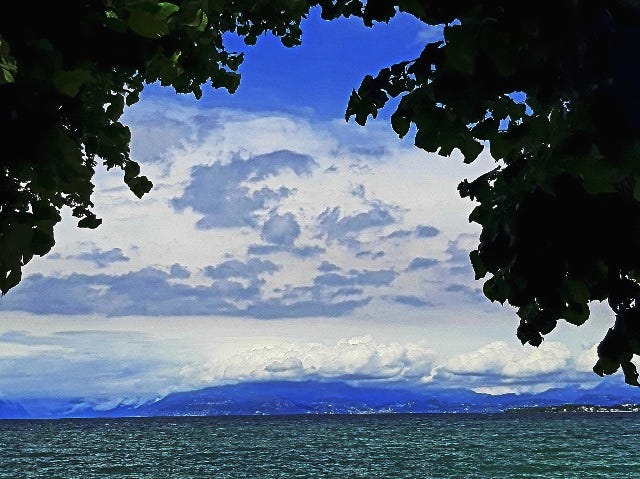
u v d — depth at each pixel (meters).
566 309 2.54
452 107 2.30
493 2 1.95
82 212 2.64
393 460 72.69
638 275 2.46
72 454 88.06
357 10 3.30
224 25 5.05
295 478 56.31
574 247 2.42
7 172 2.19
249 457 80.19
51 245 2.28
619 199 2.31
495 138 2.30
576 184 2.32
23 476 60.06
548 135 2.21
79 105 2.43
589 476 53.91
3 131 2.08
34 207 2.25
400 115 2.46
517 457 73.56
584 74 1.89
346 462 71.19
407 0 2.20
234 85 4.07
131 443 116.19
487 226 2.63
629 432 136.00
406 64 2.46
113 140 2.63
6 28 2.10
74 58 2.26
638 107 1.83
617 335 2.55
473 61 2.03
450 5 2.15
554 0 1.86
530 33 1.89
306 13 5.01
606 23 1.82
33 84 2.08
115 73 2.77
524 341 2.68
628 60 1.82
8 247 2.22
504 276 2.61
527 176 2.54
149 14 2.20
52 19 2.18
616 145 1.87
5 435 155.25
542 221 2.41
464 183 2.81
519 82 2.08
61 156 2.14
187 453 88.69
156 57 2.39
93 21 2.24
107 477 58.69
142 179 3.14
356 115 2.55
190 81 3.99
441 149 2.41
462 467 63.16
